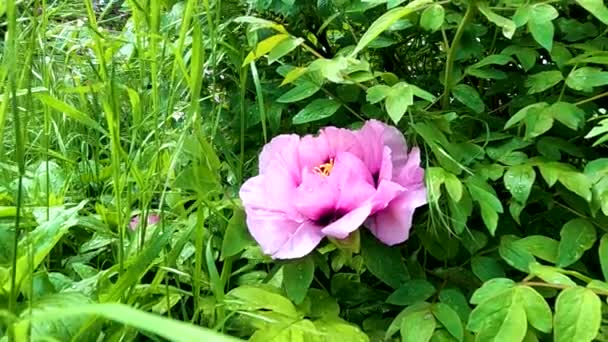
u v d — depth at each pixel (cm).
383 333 42
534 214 48
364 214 42
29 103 36
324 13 52
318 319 42
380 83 52
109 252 48
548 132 49
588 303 37
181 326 19
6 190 45
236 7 56
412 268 45
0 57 44
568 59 47
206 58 55
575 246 43
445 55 53
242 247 44
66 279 39
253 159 54
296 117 48
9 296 34
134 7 45
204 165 45
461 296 42
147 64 54
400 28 49
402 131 49
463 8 50
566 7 51
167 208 51
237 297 41
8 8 32
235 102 54
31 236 37
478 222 47
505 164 46
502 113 52
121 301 37
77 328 34
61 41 60
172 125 53
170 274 45
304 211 43
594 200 42
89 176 52
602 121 44
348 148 46
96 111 55
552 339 40
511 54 48
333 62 46
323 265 44
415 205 43
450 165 45
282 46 47
